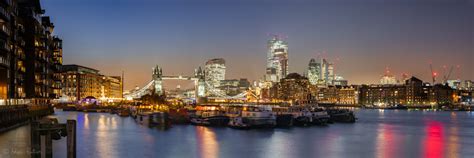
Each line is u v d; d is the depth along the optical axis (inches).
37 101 6919.3
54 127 2096.5
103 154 3289.9
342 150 3838.6
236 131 5403.5
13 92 5467.5
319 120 6747.1
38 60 6914.4
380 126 7003.0
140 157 3221.0
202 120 6289.4
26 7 6609.3
